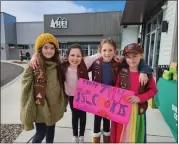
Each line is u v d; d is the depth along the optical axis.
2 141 2.41
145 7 7.12
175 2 4.44
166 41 5.17
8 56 25.27
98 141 2.25
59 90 1.85
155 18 7.27
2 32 24.39
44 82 1.75
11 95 4.70
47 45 1.80
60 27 20.69
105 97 1.94
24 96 1.73
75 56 1.99
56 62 1.91
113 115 1.91
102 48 1.94
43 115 1.80
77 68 2.06
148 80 1.81
